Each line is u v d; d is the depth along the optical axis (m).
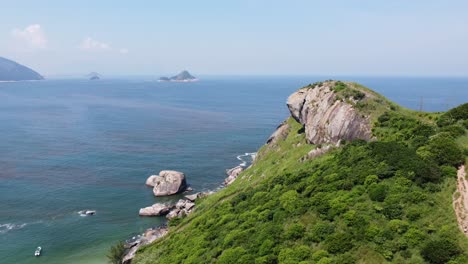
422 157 45.97
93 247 74.25
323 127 78.81
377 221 38.38
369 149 54.91
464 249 32.69
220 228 54.69
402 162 45.69
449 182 40.81
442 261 31.78
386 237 35.78
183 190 104.69
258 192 61.91
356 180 46.38
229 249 44.78
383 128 64.56
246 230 47.81
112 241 76.81
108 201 96.75
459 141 49.09
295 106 98.62
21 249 72.06
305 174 58.78
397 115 66.81
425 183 41.31
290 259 37.09
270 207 51.56
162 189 101.75
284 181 61.09
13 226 81.00
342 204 42.12
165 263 54.19
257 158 107.12
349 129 71.31
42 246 73.62
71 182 109.50
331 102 81.56
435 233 35.06
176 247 58.84
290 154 86.31
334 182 48.47
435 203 38.38
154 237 75.44
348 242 36.41
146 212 89.06
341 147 67.81
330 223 40.50
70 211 90.00
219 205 68.12
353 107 74.19
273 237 41.94
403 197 39.94
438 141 47.88
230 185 94.06
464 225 35.06
